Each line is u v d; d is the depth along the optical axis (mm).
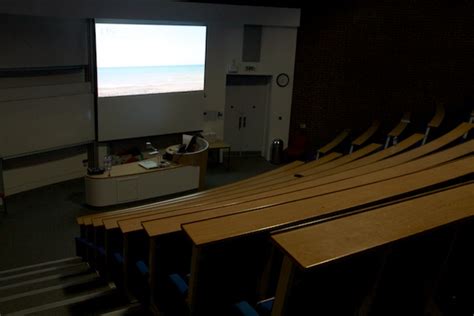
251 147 11781
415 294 1951
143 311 3332
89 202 8195
